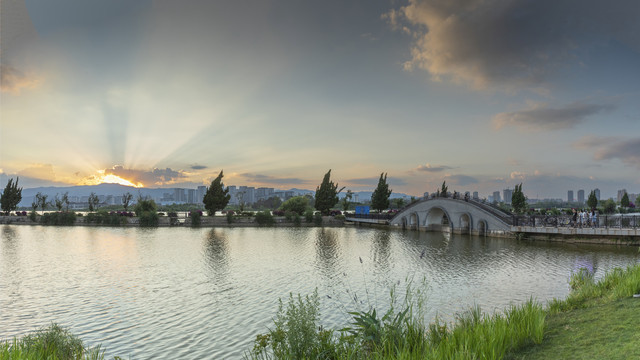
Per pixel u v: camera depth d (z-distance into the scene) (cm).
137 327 1672
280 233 6556
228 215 8256
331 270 2972
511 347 823
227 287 2408
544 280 2452
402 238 5612
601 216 4406
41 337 1143
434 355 666
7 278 2705
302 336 877
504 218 5319
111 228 7388
